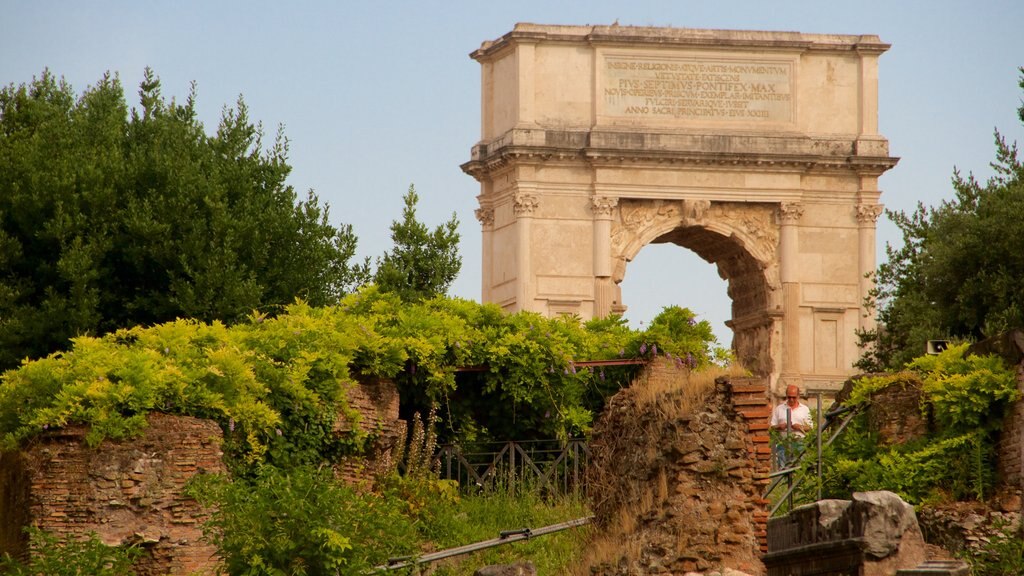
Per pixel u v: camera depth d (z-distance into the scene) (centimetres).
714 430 3075
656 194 9950
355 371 3962
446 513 3884
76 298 5150
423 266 6375
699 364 4519
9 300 5122
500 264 10112
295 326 3881
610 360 4519
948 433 3312
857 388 3588
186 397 3397
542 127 9881
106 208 5344
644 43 9931
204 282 5275
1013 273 5584
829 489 3512
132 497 3231
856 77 10256
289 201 5853
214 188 5519
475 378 4394
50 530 3194
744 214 10144
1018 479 3142
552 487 4225
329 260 5909
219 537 3000
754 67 10075
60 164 5369
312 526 2850
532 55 9900
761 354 10219
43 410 3250
